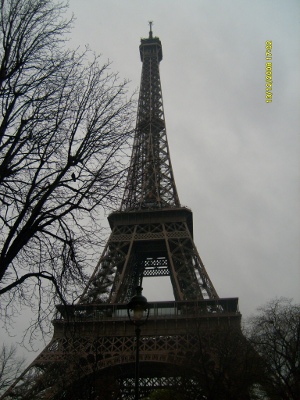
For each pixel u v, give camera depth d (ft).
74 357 192.24
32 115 74.18
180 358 238.07
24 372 213.25
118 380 284.00
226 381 201.36
